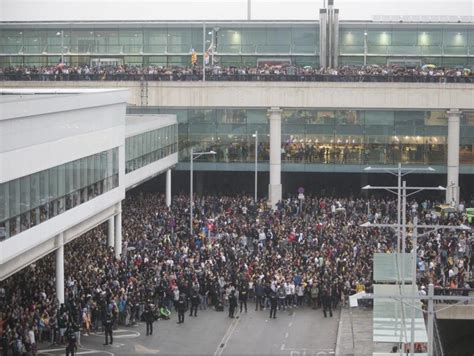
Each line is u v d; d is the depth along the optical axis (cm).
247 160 13200
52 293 7219
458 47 14250
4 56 14738
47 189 7025
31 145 6706
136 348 6819
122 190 8956
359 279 8131
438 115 13050
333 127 13138
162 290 7688
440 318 7806
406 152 13112
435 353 6612
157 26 14462
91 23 14550
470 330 8562
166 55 14525
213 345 6981
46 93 8456
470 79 12681
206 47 14400
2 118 6181
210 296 8038
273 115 12925
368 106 12800
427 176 13450
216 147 13238
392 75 12719
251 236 9712
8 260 6400
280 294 7962
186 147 13238
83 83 13112
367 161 13150
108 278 7681
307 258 8600
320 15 14025
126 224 10038
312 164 13175
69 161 7488
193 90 12975
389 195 13575
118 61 14588
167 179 11825
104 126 8394
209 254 8762
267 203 12162
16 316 6531
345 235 9606
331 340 7144
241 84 12900
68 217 7456
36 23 14588
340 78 12769
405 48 14275
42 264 7925
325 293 7788
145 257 8494
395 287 7094
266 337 7219
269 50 14375
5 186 6288
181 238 9625
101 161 8325
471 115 13050
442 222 10569
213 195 12975
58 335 6769
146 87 13038
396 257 7500
